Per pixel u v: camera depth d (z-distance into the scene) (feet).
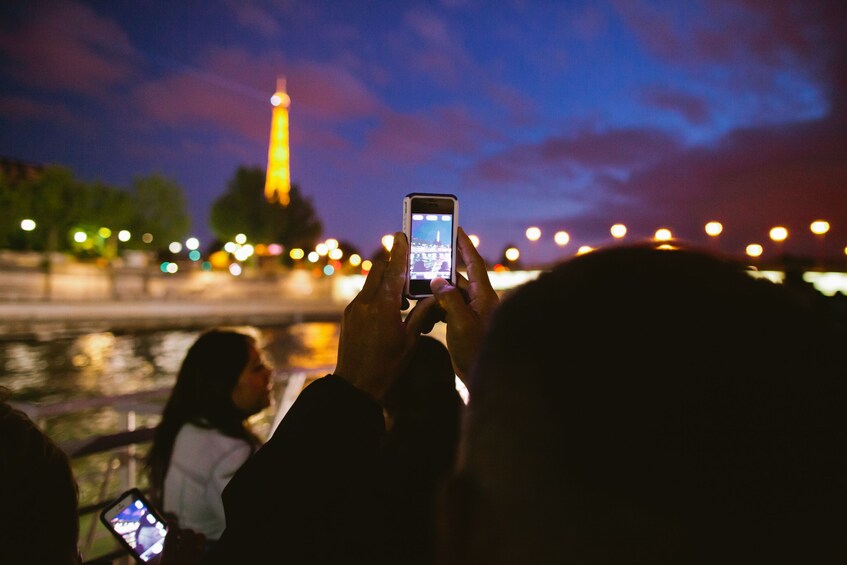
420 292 4.85
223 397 9.14
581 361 1.48
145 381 90.53
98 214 217.97
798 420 1.40
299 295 186.80
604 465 1.43
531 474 1.53
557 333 1.53
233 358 9.17
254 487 3.36
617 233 32.96
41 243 208.44
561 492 1.48
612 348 1.46
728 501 1.38
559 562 1.50
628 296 1.53
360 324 3.67
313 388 3.54
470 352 3.60
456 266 4.94
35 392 81.35
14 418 4.10
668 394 1.41
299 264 257.34
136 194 240.12
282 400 13.58
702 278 1.56
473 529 1.67
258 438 9.57
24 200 195.42
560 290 1.64
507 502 1.58
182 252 282.15
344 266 255.09
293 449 3.36
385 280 3.81
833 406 1.41
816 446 1.39
